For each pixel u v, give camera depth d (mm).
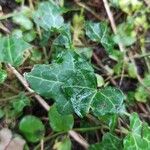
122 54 147
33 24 141
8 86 130
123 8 156
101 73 147
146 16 159
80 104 111
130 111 143
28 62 133
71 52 117
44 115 134
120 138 126
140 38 156
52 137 131
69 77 114
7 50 121
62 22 135
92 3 156
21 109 126
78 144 134
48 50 138
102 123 131
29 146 129
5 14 141
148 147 119
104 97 114
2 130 125
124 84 148
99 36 135
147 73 152
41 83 113
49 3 135
